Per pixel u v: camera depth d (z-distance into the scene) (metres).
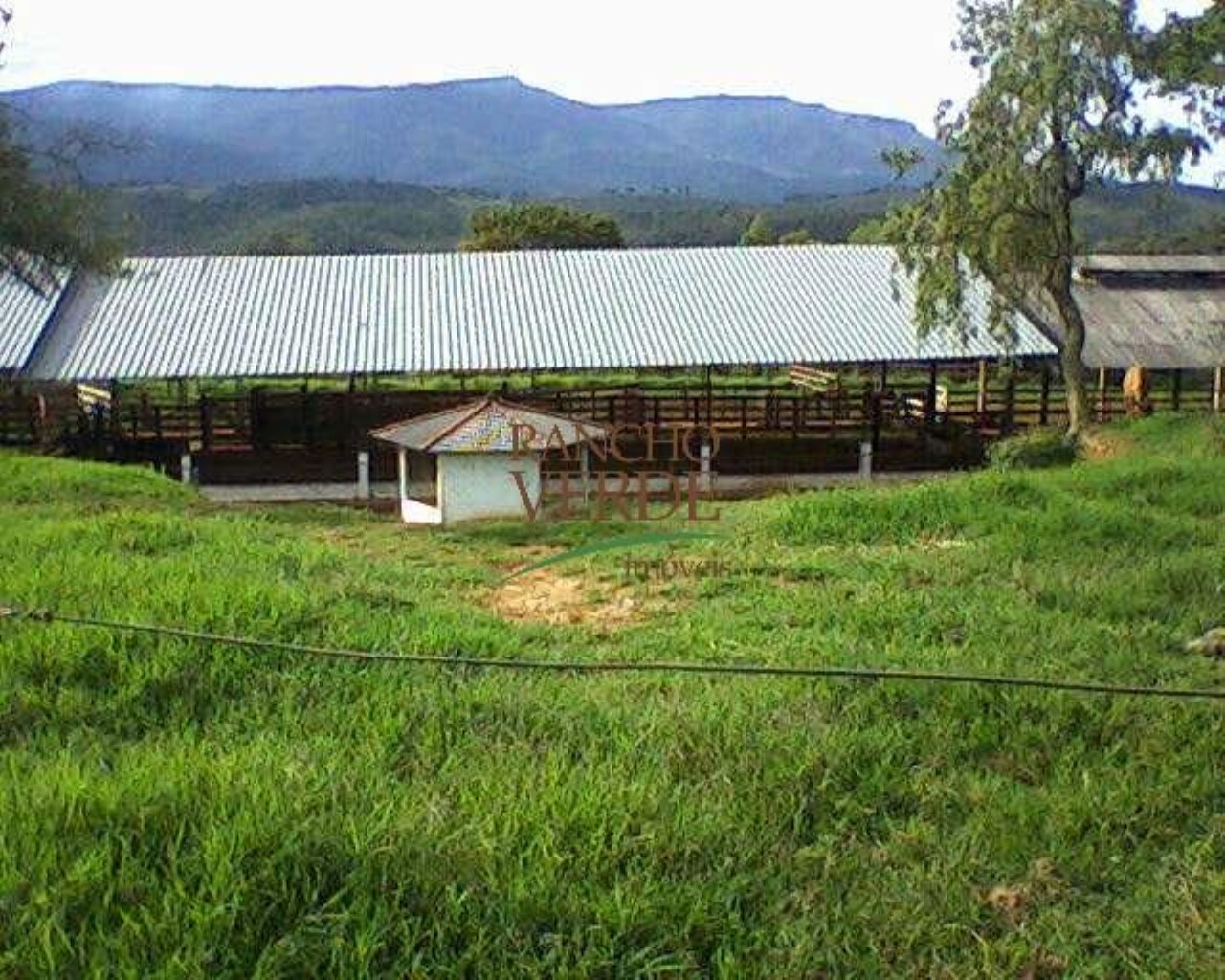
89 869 4.17
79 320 25.23
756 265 28.91
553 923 4.25
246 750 5.58
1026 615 9.09
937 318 24.55
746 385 32.22
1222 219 36.31
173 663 6.93
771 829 5.22
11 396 25.41
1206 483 15.09
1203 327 29.70
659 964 4.10
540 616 9.92
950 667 7.64
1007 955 4.41
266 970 3.78
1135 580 10.06
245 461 24.03
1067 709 6.69
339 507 21.56
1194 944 4.51
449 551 13.26
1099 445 22.31
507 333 25.30
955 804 5.65
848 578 10.82
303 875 4.23
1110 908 4.80
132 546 10.98
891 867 5.04
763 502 16.05
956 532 12.75
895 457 25.56
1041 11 22.36
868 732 6.32
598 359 24.45
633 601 10.30
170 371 23.44
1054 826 5.39
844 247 30.28
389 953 4.00
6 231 21.81
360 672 7.14
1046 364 27.31
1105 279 31.50
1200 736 6.39
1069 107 22.47
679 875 4.70
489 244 53.25
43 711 6.38
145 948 3.85
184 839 4.48
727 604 9.95
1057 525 12.26
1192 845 5.26
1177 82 22.41
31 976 3.70
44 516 13.32
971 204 23.11
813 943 4.34
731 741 6.07
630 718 6.44
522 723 6.32
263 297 26.59
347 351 24.39
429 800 5.03
